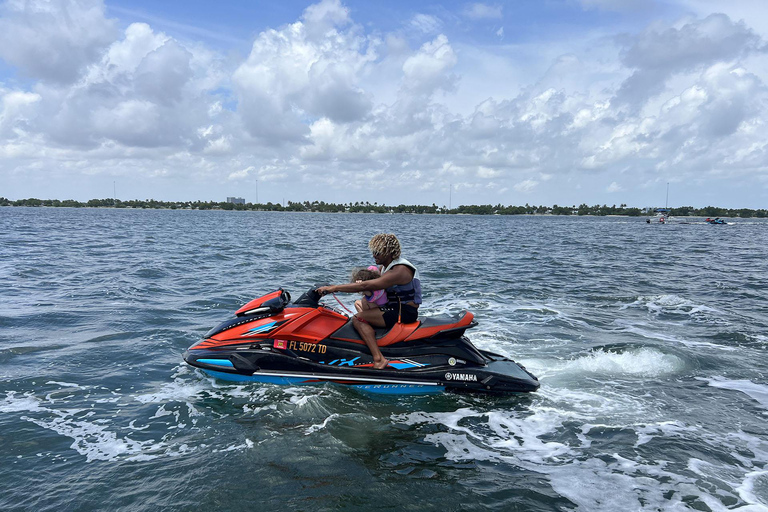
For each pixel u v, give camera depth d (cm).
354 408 453
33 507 290
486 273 1408
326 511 292
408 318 532
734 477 340
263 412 436
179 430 397
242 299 931
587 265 1672
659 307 948
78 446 367
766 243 3194
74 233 2973
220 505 296
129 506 293
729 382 538
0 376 503
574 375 558
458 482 330
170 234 3120
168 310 825
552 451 379
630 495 317
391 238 523
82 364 548
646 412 455
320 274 1304
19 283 1055
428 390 503
